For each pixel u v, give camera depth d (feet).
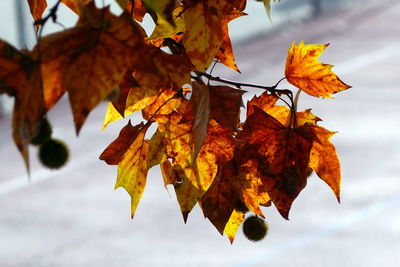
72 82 5.35
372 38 97.04
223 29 7.30
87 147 60.80
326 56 90.33
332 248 44.42
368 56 89.10
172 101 7.30
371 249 44.24
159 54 6.87
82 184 53.72
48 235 46.62
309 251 44.14
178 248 44.57
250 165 7.20
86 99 5.33
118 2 5.81
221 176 7.23
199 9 6.81
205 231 46.16
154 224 47.29
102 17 5.58
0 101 68.85
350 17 107.34
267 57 89.71
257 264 42.98
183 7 6.85
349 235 45.73
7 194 52.49
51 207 50.16
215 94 6.95
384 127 64.28
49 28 29.91
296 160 7.15
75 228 47.37
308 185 51.34
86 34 5.52
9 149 60.23
